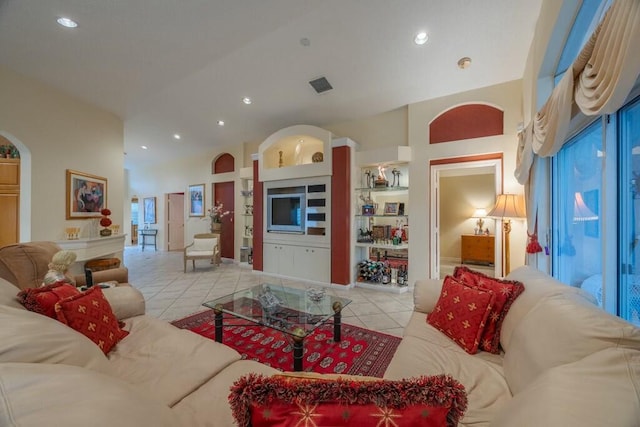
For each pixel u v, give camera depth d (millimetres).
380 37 3047
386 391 606
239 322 2947
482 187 6133
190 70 3516
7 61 3135
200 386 1271
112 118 4801
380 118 4555
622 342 858
